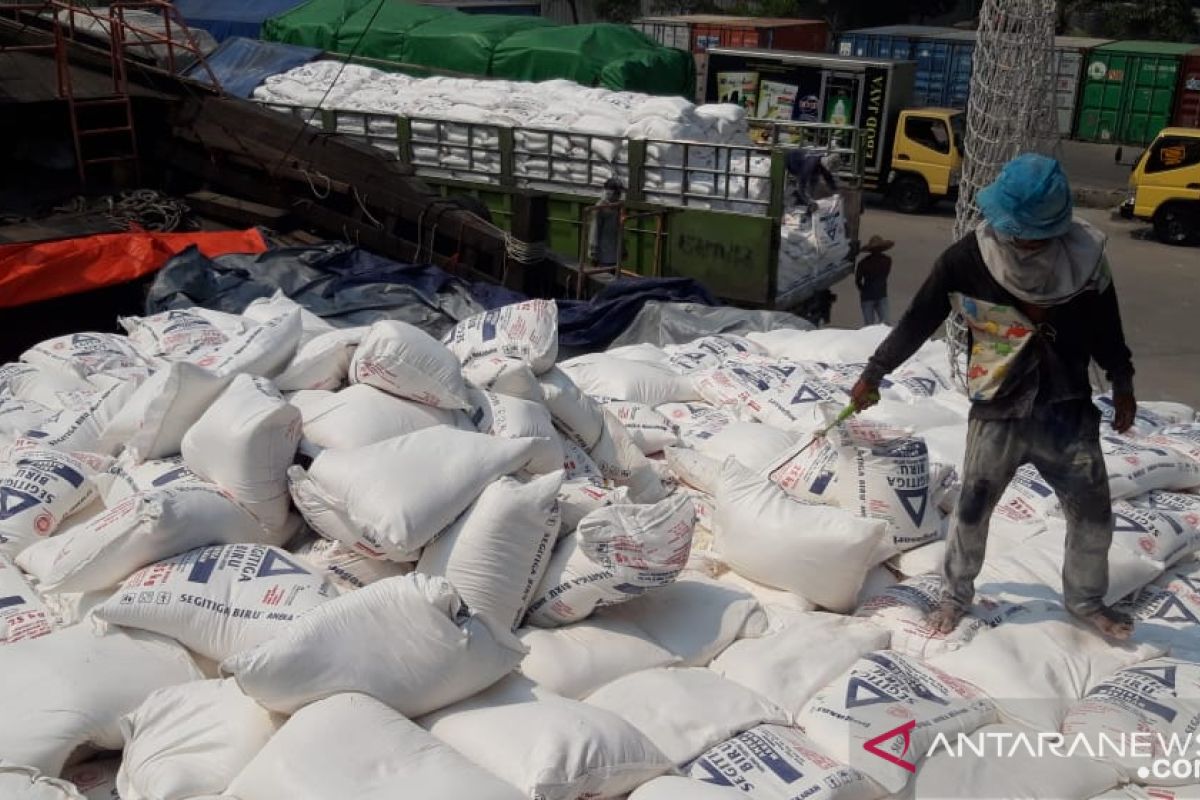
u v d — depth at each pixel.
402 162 11.08
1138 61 26.20
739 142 11.60
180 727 2.97
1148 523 4.36
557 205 10.85
